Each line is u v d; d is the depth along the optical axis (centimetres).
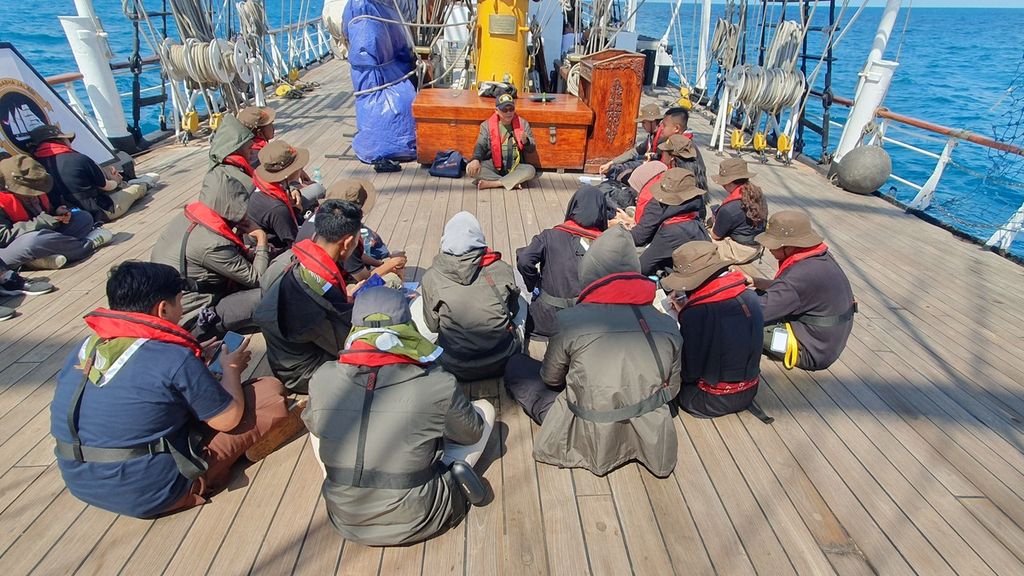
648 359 217
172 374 190
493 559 201
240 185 327
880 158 598
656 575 197
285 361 268
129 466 191
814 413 280
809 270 276
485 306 260
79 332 333
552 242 302
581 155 632
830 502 229
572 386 225
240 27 946
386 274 330
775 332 294
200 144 729
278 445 248
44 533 207
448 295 259
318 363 271
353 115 880
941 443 263
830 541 212
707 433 264
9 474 233
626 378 217
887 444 262
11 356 309
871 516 223
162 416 193
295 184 468
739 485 235
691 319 249
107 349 187
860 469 246
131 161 570
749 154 760
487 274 264
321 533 210
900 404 290
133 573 194
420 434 186
